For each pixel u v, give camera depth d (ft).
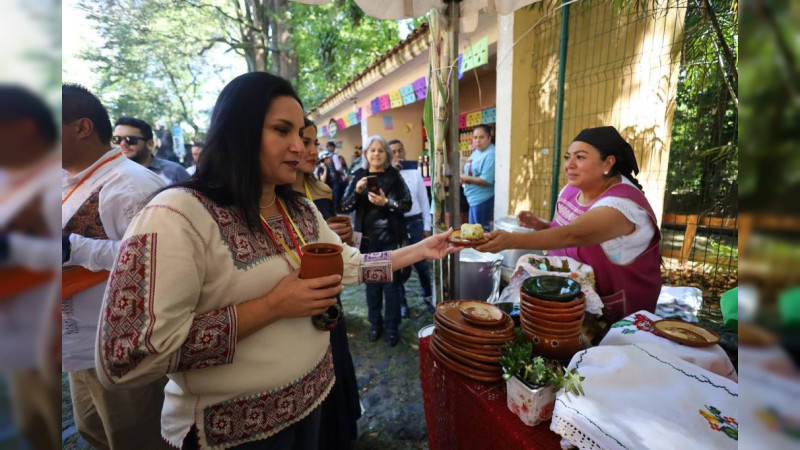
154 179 5.01
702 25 7.72
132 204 4.52
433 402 4.85
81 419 5.02
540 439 3.13
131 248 2.51
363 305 11.99
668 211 10.06
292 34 36.58
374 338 9.61
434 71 6.17
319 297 2.91
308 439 3.68
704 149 8.84
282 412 3.23
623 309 4.99
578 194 5.93
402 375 8.07
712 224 8.95
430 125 6.55
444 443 4.67
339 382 5.63
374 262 4.49
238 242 2.96
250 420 3.10
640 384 2.98
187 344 2.60
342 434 5.70
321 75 41.65
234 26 41.78
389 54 17.31
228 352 2.74
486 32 13.02
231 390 3.00
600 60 9.84
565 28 8.53
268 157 3.02
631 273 4.93
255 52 37.73
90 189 4.45
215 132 2.96
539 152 11.82
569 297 3.67
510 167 12.05
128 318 2.40
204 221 2.80
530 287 3.94
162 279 2.49
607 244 4.92
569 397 3.00
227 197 2.98
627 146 5.19
